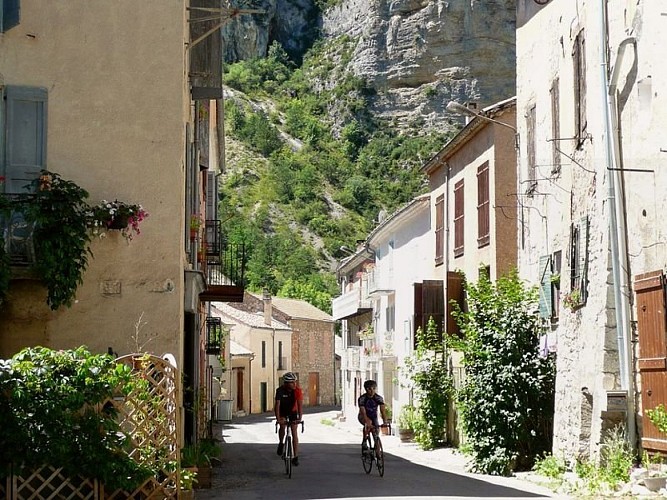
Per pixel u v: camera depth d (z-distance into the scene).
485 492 14.51
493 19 150.00
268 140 132.00
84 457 10.80
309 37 163.50
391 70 149.00
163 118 14.03
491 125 25.22
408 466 21.09
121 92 14.00
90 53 14.00
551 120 19.38
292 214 118.56
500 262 24.62
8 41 13.87
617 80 15.38
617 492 13.62
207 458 15.23
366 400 18.47
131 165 13.91
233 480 16.62
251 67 155.38
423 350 29.80
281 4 165.25
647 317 14.23
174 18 14.19
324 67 154.25
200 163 22.92
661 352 13.79
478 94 148.25
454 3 149.50
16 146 13.74
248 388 72.00
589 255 16.45
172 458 11.52
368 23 153.00
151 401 11.41
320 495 13.90
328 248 114.12
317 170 129.75
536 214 20.61
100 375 10.95
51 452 10.62
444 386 29.42
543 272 19.39
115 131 13.95
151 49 14.10
